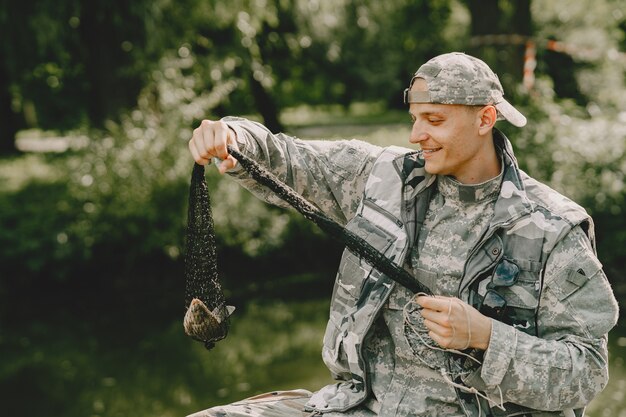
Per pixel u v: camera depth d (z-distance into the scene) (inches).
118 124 408.2
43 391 246.7
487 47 496.7
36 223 351.9
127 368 267.0
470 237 77.0
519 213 74.8
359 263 79.7
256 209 373.4
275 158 82.7
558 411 76.9
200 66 449.4
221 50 460.1
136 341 298.0
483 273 74.9
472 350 74.9
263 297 349.1
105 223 351.3
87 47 415.5
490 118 75.3
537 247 74.0
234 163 75.3
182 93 411.8
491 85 74.8
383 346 79.9
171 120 388.8
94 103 422.3
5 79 563.2
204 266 78.7
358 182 84.1
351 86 992.2
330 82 958.4
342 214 86.0
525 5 514.6
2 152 650.8
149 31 398.3
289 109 1142.3
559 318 74.0
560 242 74.0
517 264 74.3
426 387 77.6
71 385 251.3
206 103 428.8
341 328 80.7
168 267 358.6
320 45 621.9
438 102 73.6
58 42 389.4
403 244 77.9
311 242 378.9
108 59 411.5
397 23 768.3
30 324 319.6
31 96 538.6
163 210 357.4
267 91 551.8
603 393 220.8
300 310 331.0
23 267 342.3
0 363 275.1
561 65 508.1
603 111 412.8
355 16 557.0
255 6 458.9
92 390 246.1
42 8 382.3
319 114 1128.8
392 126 819.4
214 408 85.5
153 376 257.9
